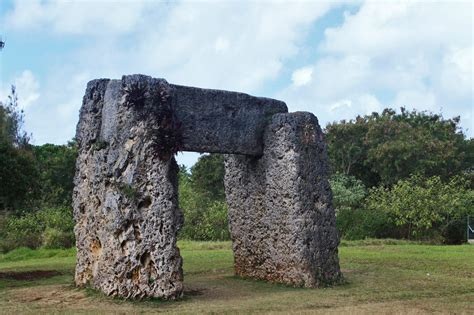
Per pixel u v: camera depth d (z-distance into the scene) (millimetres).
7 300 10719
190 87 12281
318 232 12828
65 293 11203
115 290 10602
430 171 37031
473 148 42875
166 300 10602
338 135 39750
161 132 10953
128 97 10906
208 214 27297
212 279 13992
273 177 13203
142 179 10750
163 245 10695
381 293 11438
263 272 13555
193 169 37719
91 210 11500
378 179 39938
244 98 13102
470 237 29984
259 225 13672
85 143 11891
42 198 29656
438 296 11133
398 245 22984
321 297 11023
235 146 12938
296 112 13172
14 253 22125
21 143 23797
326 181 13164
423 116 45000
